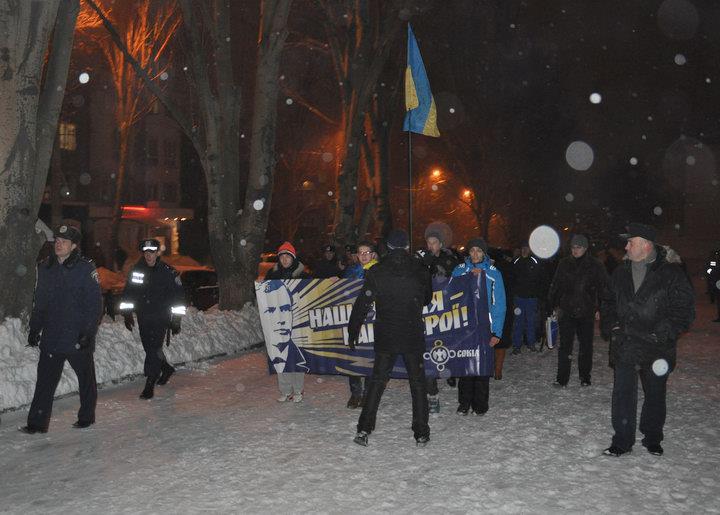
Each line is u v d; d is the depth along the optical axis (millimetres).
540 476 5336
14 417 7738
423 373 6348
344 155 20047
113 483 5262
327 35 20000
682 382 9641
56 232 6922
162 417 7586
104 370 9766
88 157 39344
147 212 41219
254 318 15227
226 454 6020
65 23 10648
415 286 6266
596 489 5027
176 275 9000
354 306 6324
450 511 4598
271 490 5031
